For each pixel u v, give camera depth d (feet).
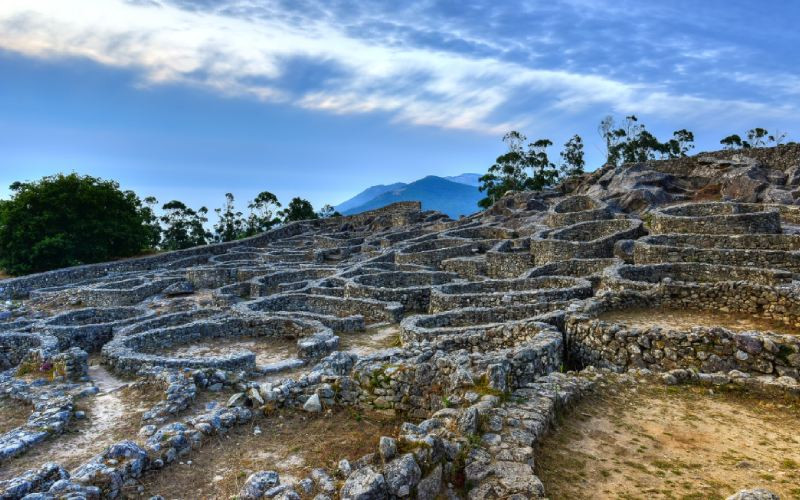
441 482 23.18
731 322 53.78
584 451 28.02
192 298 124.47
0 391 51.93
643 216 135.44
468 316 66.54
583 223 127.75
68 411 41.83
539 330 50.65
